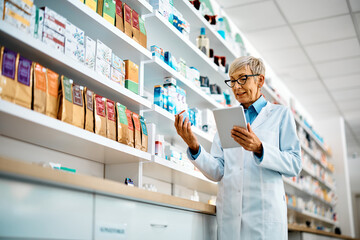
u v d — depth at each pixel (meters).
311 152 6.68
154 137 2.65
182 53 3.42
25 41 1.71
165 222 2.04
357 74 7.05
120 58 2.72
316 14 5.29
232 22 5.50
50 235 1.38
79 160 2.46
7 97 1.62
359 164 12.38
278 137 2.30
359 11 5.21
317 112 8.89
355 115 8.95
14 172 1.23
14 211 1.27
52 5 2.14
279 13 5.26
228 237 2.22
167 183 3.52
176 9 3.46
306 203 6.68
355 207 12.35
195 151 2.37
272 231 2.14
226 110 2.02
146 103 2.64
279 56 6.48
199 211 2.38
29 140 2.06
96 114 2.14
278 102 5.46
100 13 2.38
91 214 1.56
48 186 1.39
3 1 1.66
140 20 2.75
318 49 6.23
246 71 2.35
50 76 1.87
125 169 2.63
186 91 3.31
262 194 2.20
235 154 2.35
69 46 2.05
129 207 1.78
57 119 1.89
